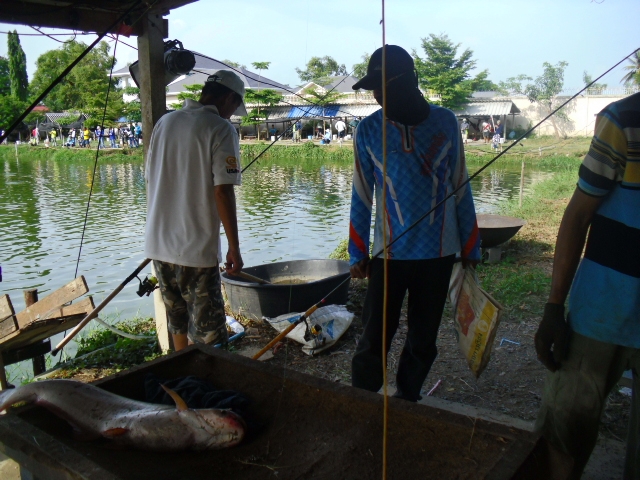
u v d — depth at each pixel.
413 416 1.89
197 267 3.22
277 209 15.80
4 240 12.09
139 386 2.32
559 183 16.42
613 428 2.98
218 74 3.35
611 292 1.79
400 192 2.67
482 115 42.91
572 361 1.89
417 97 2.62
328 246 10.93
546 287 5.61
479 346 2.51
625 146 1.71
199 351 2.52
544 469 1.62
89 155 40.50
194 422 1.92
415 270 2.75
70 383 2.13
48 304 4.21
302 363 4.07
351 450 1.90
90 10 4.03
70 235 12.57
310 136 47.59
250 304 4.91
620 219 1.76
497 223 7.10
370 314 2.84
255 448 1.96
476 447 1.74
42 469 1.67
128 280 3.85
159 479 1.81
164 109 4.14
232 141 3.19
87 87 46.62
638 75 18.77
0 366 4.11
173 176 3.20
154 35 4.01
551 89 42.31
